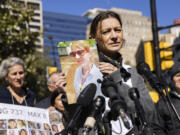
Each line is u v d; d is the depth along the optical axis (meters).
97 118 1.65
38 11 106.25
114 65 1.92
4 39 10.05
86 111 1.68
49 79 3.90
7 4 10.35
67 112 1.87
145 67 1.90
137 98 1.60
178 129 3.27
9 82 3.36
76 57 1.82
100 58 1.93
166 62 7.29
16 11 10.43
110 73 1.81
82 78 1.79
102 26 1.98
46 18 131.75
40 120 2.44
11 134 2.19
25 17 10.43
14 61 3.36
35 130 2.34
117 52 2.04
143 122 1.55
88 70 1.81
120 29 2.00
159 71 6.64
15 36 10.24
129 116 1.76
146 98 1.84
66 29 135.12
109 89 1.60
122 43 2.10
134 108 1.73
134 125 1.72
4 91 3.26
